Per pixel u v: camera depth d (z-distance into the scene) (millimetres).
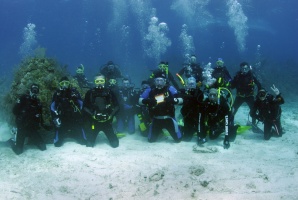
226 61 23016
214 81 7070
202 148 5875
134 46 62625
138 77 17578
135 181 4594
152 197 4117
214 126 6203
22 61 7867
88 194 4242
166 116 6227
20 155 5531
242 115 9352
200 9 42500
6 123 7816
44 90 7148
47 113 7051
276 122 6652
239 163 5168
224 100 6113
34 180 4566
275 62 22438
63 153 5660
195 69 9617
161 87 6180
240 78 7926
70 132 6496
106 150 5918
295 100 11875
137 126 8211
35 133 5875
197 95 6273
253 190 4199
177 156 5551
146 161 5309
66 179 4637
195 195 4113
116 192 4289
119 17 66250
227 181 4492
